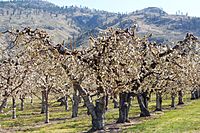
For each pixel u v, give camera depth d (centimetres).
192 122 4269
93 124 4259
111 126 4659
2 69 3503
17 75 3531
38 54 3666
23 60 3612
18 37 3512
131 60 4000
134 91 4800
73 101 7225
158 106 7138
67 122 6150
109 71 3881
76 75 3966
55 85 5806
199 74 7675
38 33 3675
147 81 5175
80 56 3878
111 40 3862
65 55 3850
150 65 4897
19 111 9750
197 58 7038
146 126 4219
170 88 6738
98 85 3972
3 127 5866
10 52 3547
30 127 5759
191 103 8888
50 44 3781
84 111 8556
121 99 5134
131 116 6250
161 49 5384
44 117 7612
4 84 3419
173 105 8206
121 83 3991
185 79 6769
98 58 3853
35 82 5834
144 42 4772
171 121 4541
